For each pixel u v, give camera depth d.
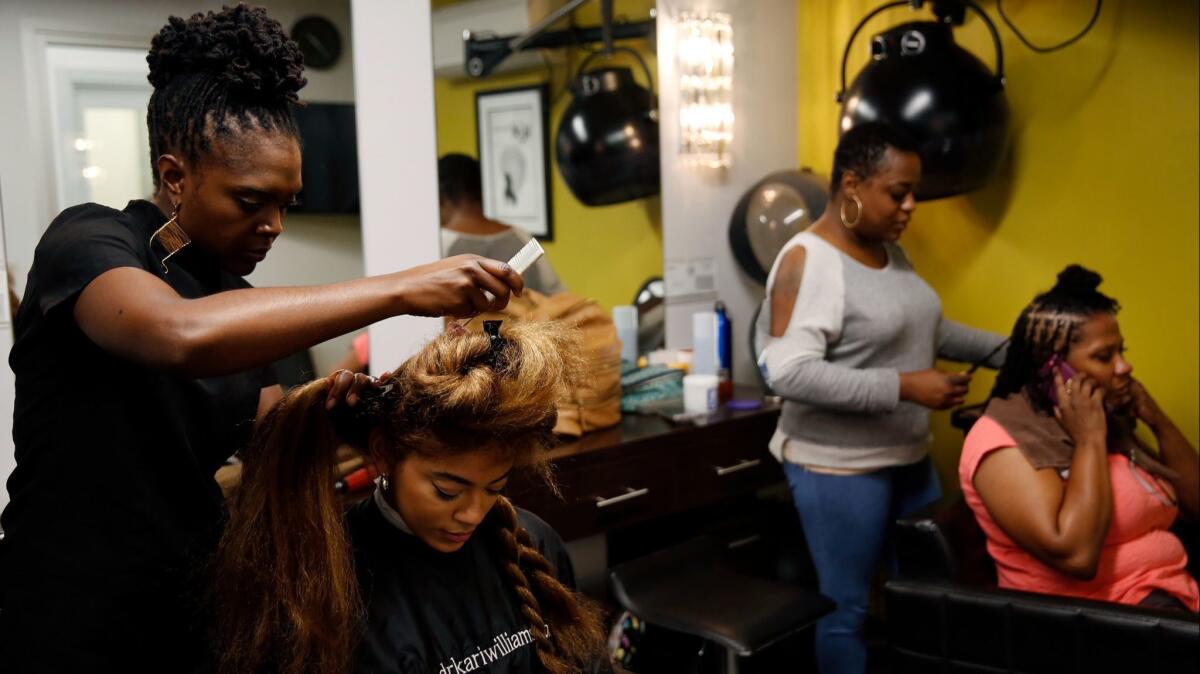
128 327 0.85
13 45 1.66
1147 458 1.89
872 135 2.02
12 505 1.03
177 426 1.04
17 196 1.69
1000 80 2.41
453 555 1.08
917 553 1.86
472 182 2.35
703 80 2.83
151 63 0.99
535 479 1.97
